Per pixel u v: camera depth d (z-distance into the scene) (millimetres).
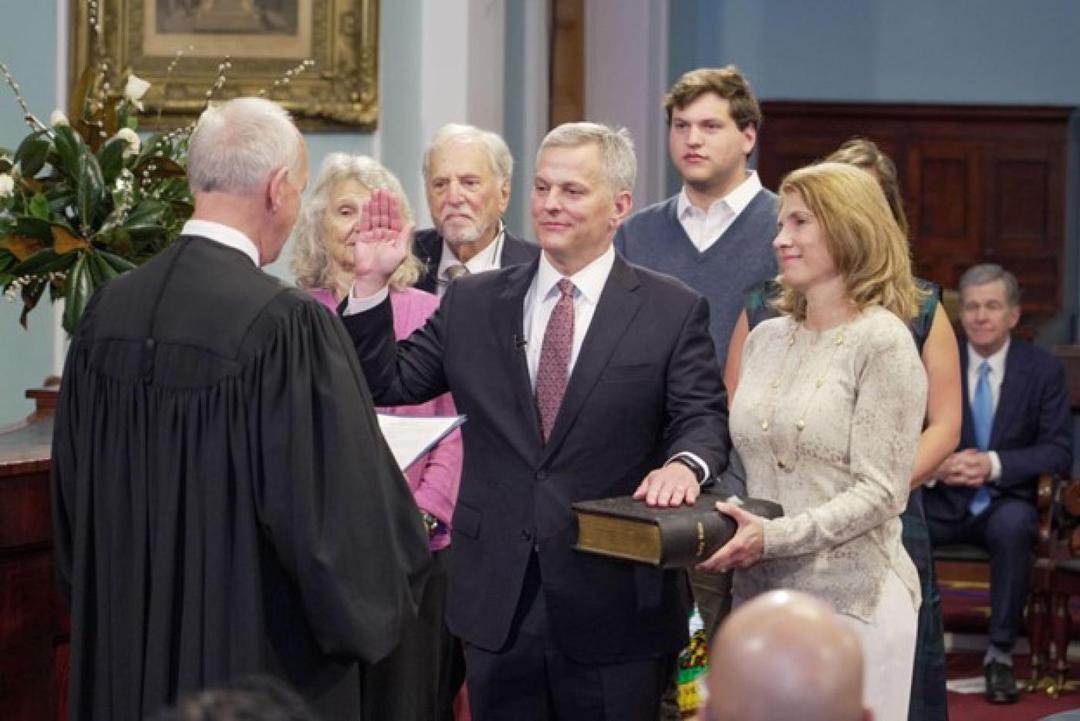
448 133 6562
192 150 4184
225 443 3994
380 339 4613
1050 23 16109
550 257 4676
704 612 5152
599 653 4516
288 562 3996
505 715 4613
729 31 16391
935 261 16125
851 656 1812
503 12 10289
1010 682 8734
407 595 4133
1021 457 9078
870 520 4398
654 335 4621
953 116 16047
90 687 4246
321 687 4156
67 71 8875
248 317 4020
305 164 4234
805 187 4570
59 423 4289
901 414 4445
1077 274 16047
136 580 4105
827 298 4598
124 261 6059
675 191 15516
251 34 8922
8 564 4996
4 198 6121
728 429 4668
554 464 4570
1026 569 8828
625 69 13805
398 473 4223
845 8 16281
